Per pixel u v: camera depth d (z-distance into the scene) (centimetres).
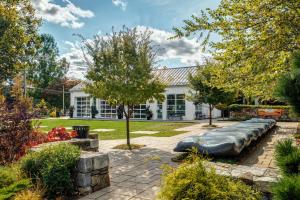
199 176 323
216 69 634
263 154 843
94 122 2620
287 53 481
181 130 1692
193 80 1911
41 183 524
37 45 1877
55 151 567
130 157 855
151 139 1280
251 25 467
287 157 190
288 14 429
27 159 565
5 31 1558
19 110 738
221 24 480
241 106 2655
